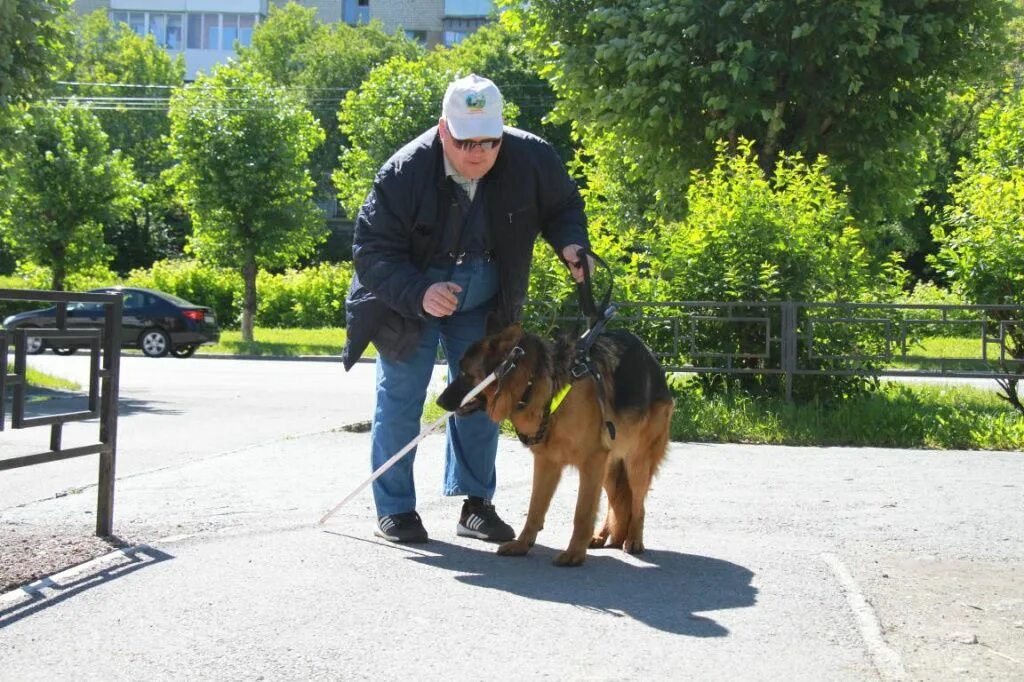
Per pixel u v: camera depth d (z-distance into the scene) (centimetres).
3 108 1336
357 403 1278
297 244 2944
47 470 760
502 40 4931
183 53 6172
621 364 526
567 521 600
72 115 2823
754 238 1046
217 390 1455
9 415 1086
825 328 1027
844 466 784
